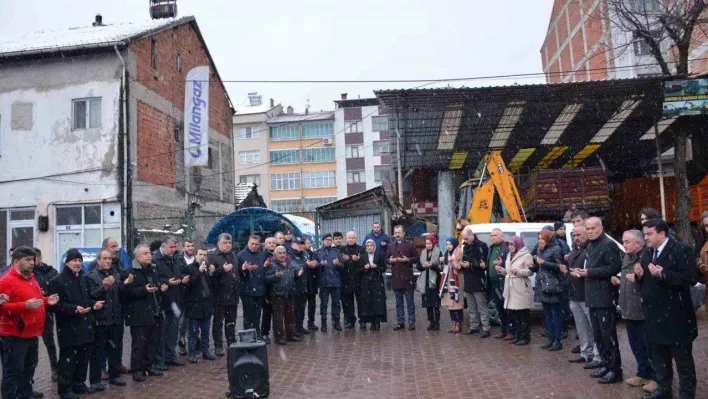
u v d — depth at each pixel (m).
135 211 18.67
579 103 16.88
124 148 18.42
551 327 8.38
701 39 23.33
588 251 6.74
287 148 55.66
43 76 19.14
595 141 22.55
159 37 20.91
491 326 10.87
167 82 21.38
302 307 10.70
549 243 8.39
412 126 19.41
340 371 7.54
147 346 7.52
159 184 20.31
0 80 19.36
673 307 5.34
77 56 18.92
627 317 6.19
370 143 54.25
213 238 20.62
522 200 17.47
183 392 6.75
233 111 28.20
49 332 7.66
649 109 17.80
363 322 11.01
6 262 18.70
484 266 9.73
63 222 18.62
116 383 7.17
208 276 8.62
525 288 8.77
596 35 29.50
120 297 7.44
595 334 6.73
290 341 9.91
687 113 15.85
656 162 25.84
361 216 21.36
